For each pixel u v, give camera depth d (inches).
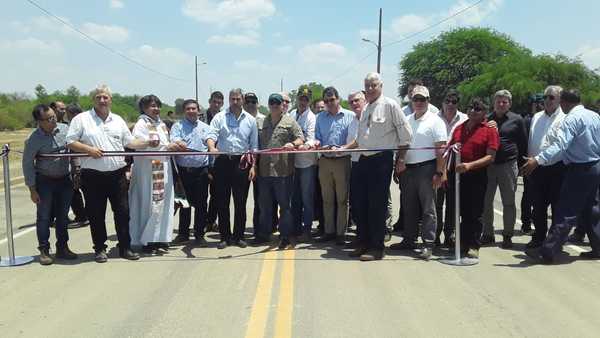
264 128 270.7
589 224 239.9
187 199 277.0
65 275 218.7
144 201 253.8
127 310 176.6
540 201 256.7
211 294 192.1
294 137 267.1
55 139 239.8
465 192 239.3
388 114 236.4
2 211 401.7
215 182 269.4
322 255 251.1
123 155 236.4
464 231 241.9
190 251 261.3
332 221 282.8
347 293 191.8
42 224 238.4
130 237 252.4
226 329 160.4
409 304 180.1
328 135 281.4
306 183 283.3
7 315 173.3
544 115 271.0
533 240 261.4
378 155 239.3
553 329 159.2
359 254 246.4
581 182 228.5
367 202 245.6
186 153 241.8
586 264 232.4
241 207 271.0
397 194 476.4
